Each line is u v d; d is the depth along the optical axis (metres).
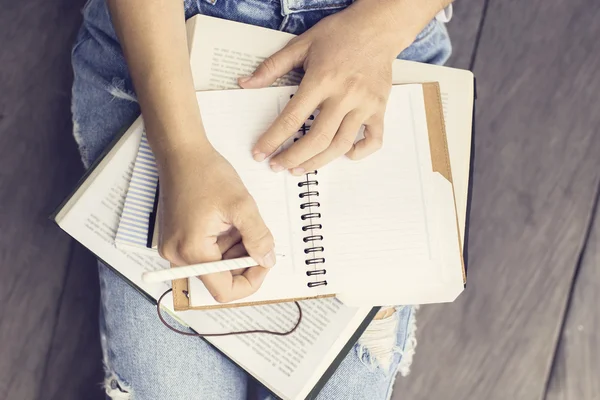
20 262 1.02
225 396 0.80
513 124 1.13
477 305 1.10
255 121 0.69
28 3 1.07
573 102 1.14
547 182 1.13
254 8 0.74
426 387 1.08
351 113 0.68
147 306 0.75
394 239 0.69
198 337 0.77
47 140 1.05
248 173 0.68
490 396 1.08
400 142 0.71
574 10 1.16
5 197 1.03
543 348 1.10
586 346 1.10
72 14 1.08
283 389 0.70
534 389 1.09
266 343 0.71
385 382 0.81
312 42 0.71
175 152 0.63
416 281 0.69
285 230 0.68
